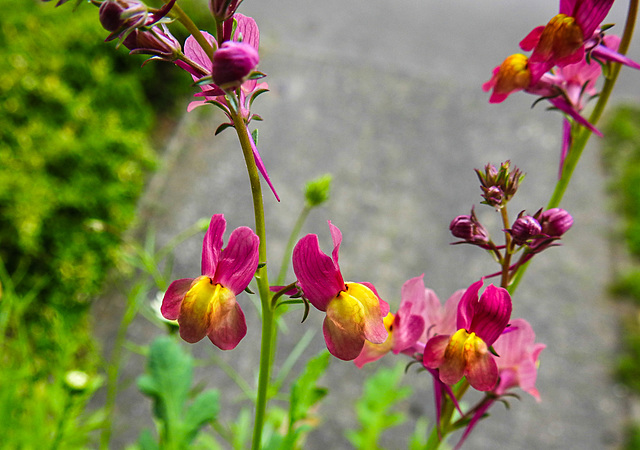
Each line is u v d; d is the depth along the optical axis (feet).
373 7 2.44
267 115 1.93
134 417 1.20
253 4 2.34
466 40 2.34
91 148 1.40
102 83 1.56
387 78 2.12
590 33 0.52
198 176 1.70
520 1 2.55
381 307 0.47
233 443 0.78
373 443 0.82
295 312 1.42
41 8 1.57
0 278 0.97
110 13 0.43
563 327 1.45
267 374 0.52
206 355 1.33
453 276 1.55
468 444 1.24
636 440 1.25
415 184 1.77
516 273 0.55
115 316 1.36
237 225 1.59
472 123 1.99
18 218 1.24
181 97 1.88
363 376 1.34
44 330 1.17
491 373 0.47
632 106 2.01
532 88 0.57
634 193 1.74
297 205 1.67
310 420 0.79
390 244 1.60
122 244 1.41
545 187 1.78
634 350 1.40
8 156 1.31
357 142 1.87
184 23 0.45
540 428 1.27
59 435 0.70
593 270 1.57
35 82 1.41
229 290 0.46
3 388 0.78
